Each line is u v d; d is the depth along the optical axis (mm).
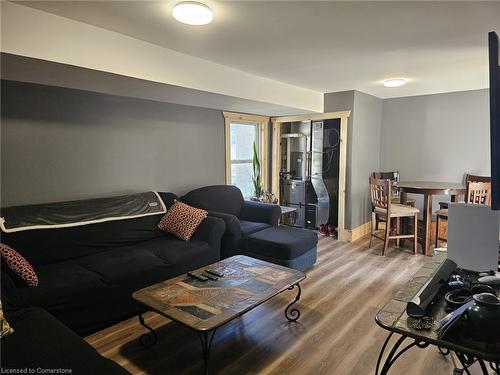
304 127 5285
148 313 2639
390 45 2627
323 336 2311
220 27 2234
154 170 3701
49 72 2291
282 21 2133
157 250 2941
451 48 2717
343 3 1879
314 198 5359
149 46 2549
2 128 2564
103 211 3002
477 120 4676
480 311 997
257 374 1917
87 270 2475
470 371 1919
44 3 1864
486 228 1468
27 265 2195
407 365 2000
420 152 5191
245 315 2600
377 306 2760
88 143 3094
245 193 5246
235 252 3498
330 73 3557
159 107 3699
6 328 1576
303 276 2350
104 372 1344
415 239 4156
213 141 4402
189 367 1984
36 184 2771
